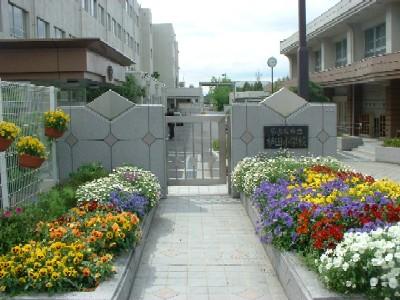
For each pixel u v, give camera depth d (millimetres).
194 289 5566
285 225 5762
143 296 5363
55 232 5359
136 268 6125
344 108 33375
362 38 30797
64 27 24797
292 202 6129
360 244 4289
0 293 4453
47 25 22062
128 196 7395
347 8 28141
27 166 7211
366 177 8164
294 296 4887
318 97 26281
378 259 4090
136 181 8555
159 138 10555
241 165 9961
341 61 35531
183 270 6180
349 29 31203
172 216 9078
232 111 10789
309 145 10891
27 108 8242
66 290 4543
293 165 9117
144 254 6816
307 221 5496
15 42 14188
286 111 10844
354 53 30906
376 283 4102
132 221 6000
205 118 11125
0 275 4539
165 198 10750
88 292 4516
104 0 36219
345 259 4348
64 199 7543
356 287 4285
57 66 14883
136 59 57344
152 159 10570
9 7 17766
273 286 5633
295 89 26812
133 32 54750
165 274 6043
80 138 10500
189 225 8406
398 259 4078
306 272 4879
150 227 8242
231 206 9914
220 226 8320
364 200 6070
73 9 26859
